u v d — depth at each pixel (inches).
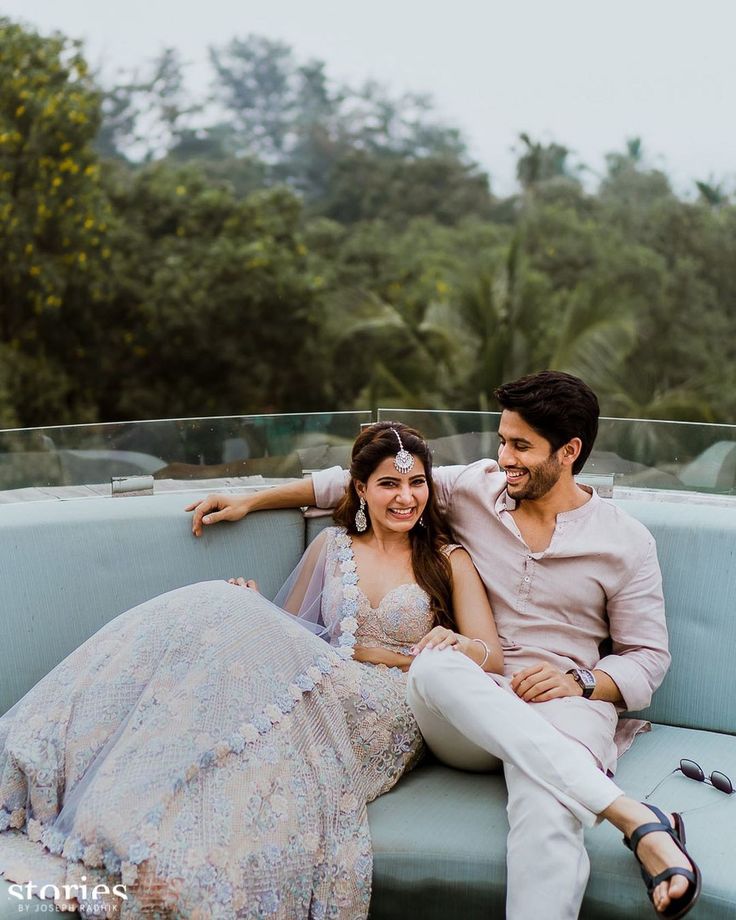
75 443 110.8
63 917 69.3
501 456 90.7
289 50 592.4
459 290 467.2
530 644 91.5
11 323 439.2
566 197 525.7
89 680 81.1
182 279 464.8
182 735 75.9
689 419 437.4
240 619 82.9
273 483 114.4
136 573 98.4
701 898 69.7
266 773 76.1
